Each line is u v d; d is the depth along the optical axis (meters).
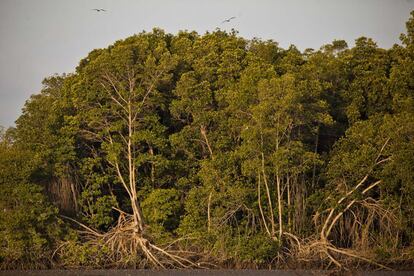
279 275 82.62
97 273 84.50
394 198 91.56
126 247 90.38
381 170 91.00
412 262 87.75
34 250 87.94
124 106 97.44
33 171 90.69
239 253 87.81
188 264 88.56
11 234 86.88
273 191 95.44
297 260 88.62
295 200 94.69
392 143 88.44
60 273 84.31
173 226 97.12
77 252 88.19
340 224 94.31
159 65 96.12
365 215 94.62
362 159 89.31
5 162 89.56
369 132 90.12
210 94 98.19
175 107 98.00
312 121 96.38
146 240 89.81
